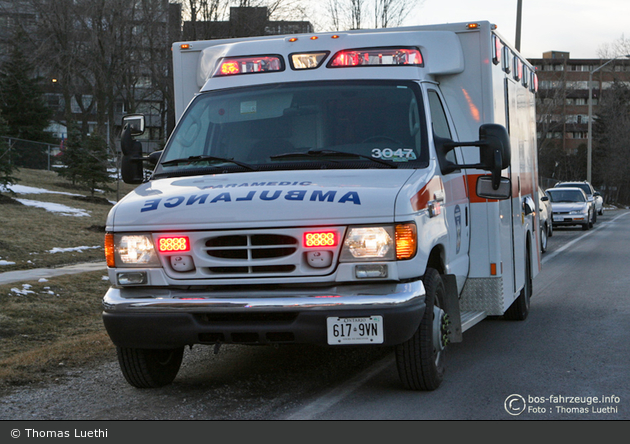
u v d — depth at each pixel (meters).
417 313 7.84
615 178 132.38
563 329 13.17
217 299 7.82
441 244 8.91
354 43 9.95
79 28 65.38
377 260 7.64
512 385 9.19
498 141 8.90
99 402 8.62
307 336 7.70
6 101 70.69
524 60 14.23
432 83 10.09
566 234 42.28
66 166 52.50
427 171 8.63
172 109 64.69
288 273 7.73
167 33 63.28
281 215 7.71
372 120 9.20
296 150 9.14
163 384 9.31
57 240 27.78
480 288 10.76
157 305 7.93
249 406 8.30
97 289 19.19
